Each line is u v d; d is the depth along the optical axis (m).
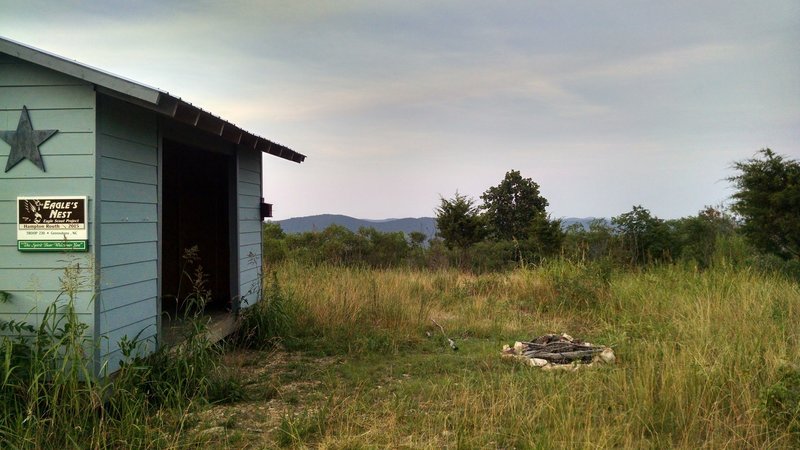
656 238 15.62
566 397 5.17
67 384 4.36
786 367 5.41
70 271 4.65
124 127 5.36
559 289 11.34
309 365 7.05
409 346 8.20
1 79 4.97
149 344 5.70
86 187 4.88
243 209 8.51
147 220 5.77
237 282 8.11
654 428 4.66
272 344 7.90
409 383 6.18
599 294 10.71
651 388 5.23
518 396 5.32
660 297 9.93
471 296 12.13
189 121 5.39
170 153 9.04
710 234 15.62
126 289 5.33
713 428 4.59
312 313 9.22
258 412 5.27
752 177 12.88
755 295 9.18
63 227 4.84
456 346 8.10
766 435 4.35
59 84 4.92
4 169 4.93
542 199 35.22
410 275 14.31
